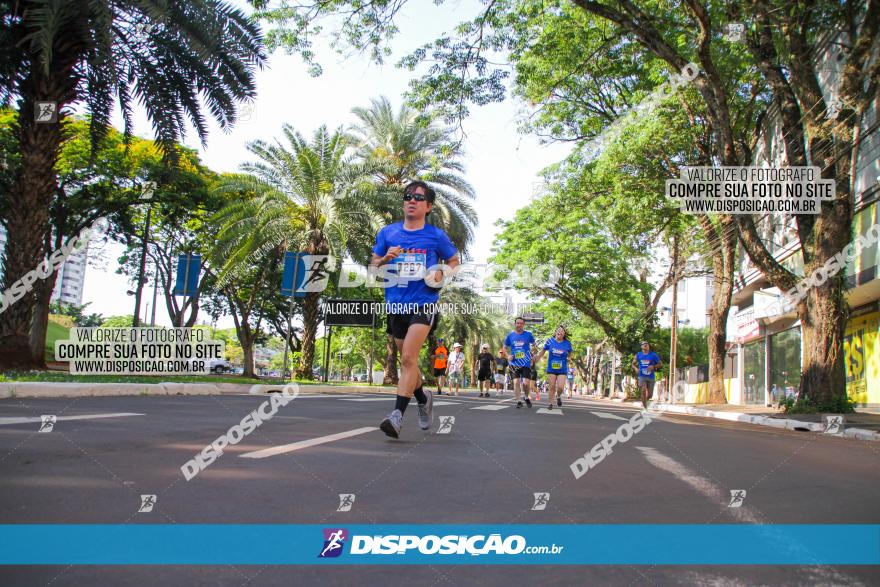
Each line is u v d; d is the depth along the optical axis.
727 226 21.95
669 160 21.27
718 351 25.30
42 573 2.12
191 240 30.19
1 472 3.48
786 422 12.94
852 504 3.72
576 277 37.66
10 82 13.89
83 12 12.35
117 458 4.06
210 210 27.59
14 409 7.01
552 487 3.87
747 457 6.04
